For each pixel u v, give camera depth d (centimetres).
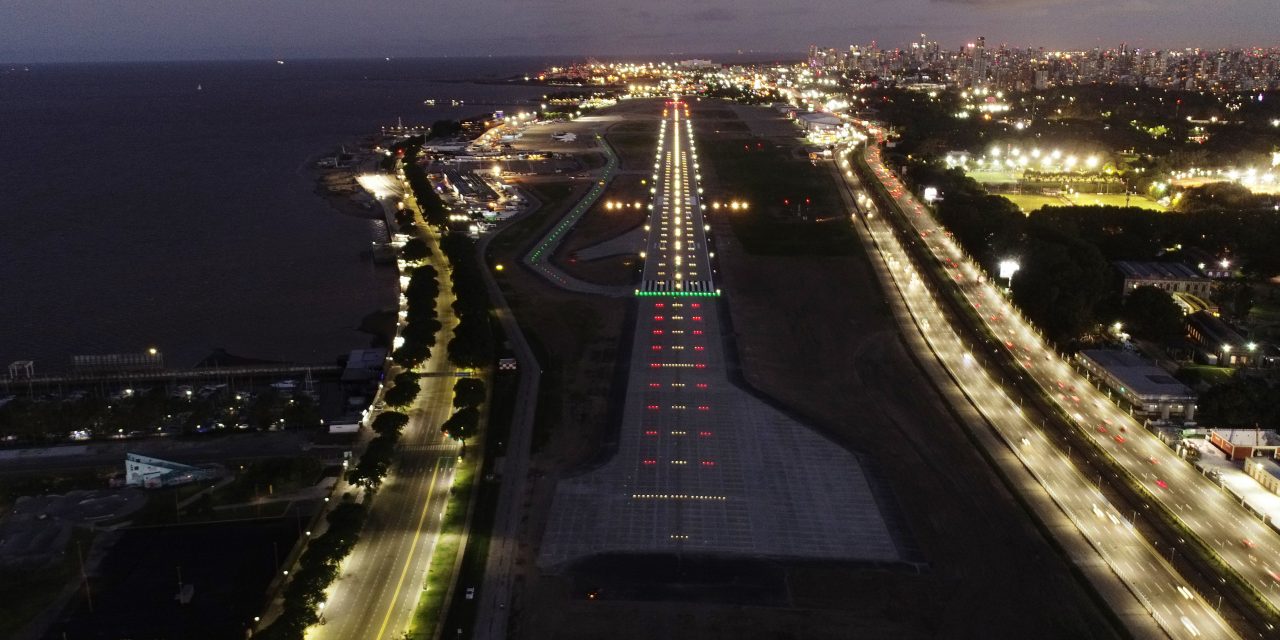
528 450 18562
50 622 13312
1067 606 13662
